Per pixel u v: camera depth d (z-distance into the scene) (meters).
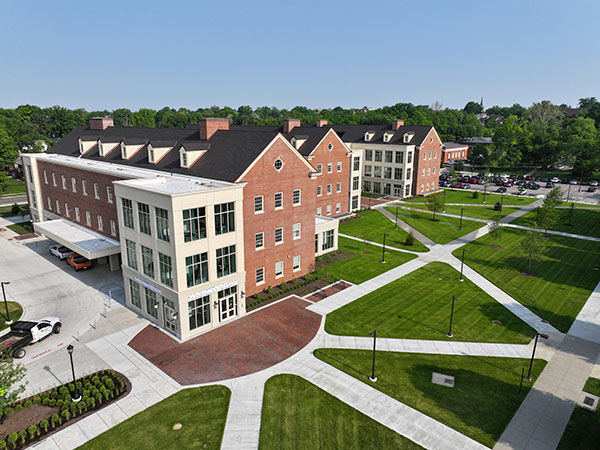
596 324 32.78
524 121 152.38
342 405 23.16
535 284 40.84
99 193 43.97
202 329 31.20
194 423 21.69
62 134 163.38
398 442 20.47
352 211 70.94
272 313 33.97
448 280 41.53
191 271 29.52
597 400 23.73
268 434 20.97
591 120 146.25
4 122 126.25
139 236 31.52
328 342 29.69
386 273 43.28
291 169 38.31
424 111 189.75
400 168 82.06
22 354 27.55
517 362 27.53
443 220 66.38
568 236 58.28
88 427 21.38
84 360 27.27
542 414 22.50
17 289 38.44
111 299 36.47
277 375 25.81
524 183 97.69
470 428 21.44
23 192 88.31
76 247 39.97
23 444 20.11
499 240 55.97
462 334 31.00
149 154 43.69
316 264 45.50
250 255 36.16
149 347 28.83
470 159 135.50
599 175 109.88
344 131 93.94
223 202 30.62
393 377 25.70
